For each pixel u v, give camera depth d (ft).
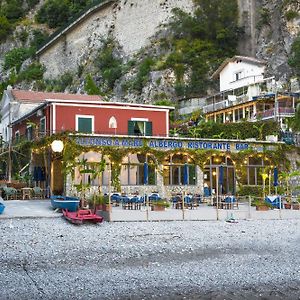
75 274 51.37
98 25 327.06
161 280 49.90
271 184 127.03
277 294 46.09
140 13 304.30
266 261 58.49
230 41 276.82
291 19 251.60
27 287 46.37
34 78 352.69
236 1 286.46
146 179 117.19
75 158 110.42
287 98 186.19
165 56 275.18
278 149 128.88
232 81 230.89
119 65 291.38
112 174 113.60
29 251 60.64
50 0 424.87
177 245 66.54
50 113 124.16
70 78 321.93
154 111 133.90
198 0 288.51
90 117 126.62
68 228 76.23
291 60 233.96
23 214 86.28
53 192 118.83
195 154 121.29
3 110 176.86
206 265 56.24
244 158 125.49
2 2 450.30
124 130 129.80
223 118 206.69
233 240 70.85
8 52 407.85
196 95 248.32
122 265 55.57
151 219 87.51
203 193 121.08
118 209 97.19
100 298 43.78
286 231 79.30
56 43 355.15
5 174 145.48
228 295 45.52
